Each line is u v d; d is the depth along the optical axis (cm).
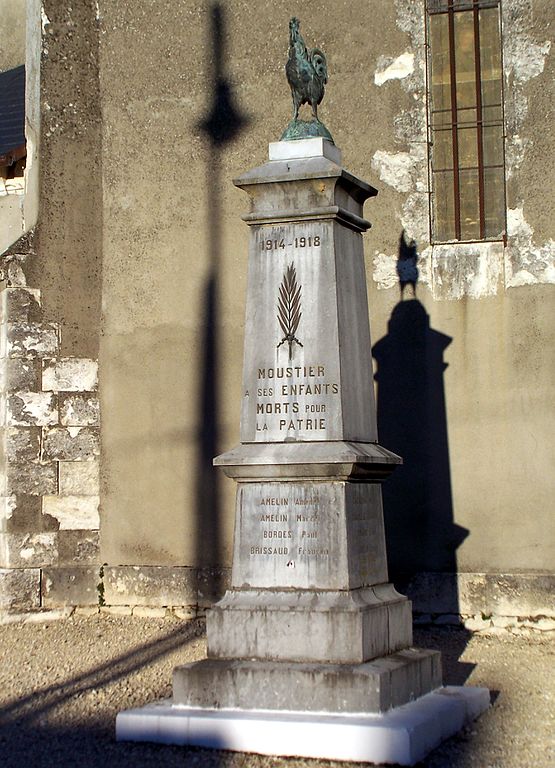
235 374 1289
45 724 828
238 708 764
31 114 1356
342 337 816
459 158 1258
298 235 827
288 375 816
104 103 1357
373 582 824
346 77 1278
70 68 1353
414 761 706
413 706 772
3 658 1073
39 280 1316
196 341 1305
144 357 1318
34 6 1371
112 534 1305
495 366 1209
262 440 814
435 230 1254
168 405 1305
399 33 1269
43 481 1297
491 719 813
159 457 1302
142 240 1332
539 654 1067
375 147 1265
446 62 1270
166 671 991
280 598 787
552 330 1197
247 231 1302
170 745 752
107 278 1339
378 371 1240
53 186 1333
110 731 800
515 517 1190
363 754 710
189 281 1314
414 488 1219
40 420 1302
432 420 1221
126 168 1345
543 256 1208
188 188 1324
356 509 807
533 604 1173
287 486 801
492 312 1216
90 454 1317
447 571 1203
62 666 1030
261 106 1311
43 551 1289
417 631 1185
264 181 830
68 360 1320
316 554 789
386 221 1255
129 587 1291
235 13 1326
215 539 1275
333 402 802
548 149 1218
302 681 752
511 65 1237
